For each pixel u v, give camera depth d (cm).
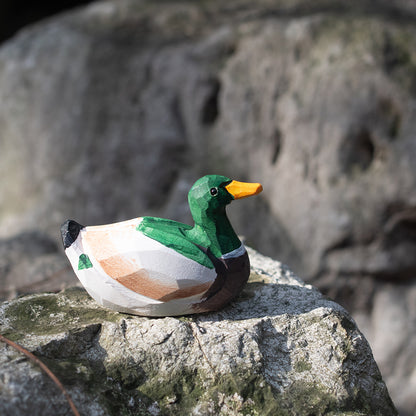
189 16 641
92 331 198
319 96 496
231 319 207
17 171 636
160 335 195
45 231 591
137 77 595
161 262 192
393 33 496
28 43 646
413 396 473
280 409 180
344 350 200
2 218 637
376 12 564
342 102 484
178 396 184
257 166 552
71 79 607
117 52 606
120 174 594
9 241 431
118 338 195
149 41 617
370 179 480
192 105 577
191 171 580
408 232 486
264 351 196
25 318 207
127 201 591
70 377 175
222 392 183
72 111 604
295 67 520
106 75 601
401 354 486
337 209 489
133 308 200
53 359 183
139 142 589
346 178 489
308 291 230
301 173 511
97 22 648
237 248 202
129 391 183
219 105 570
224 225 201
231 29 577
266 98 536
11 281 360
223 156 570
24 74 630
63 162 608
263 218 544
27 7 946
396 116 473
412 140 465
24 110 629
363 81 478
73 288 234
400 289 498
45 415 161
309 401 184
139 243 194
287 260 521
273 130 535
